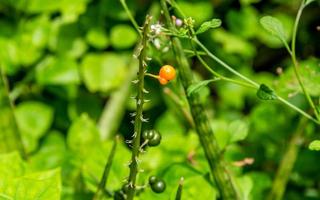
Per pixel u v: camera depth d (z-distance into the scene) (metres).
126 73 0.67
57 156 0.62
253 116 0.65
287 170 0.54
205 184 0.49
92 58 0.67
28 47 0.67
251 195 0.57
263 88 0.43
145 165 0.55
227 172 0.48
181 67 0.47
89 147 0.59
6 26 0.67
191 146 0.57
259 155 0.63
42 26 0.67
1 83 0.53
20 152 0.56
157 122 0.66
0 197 0.45
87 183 0.51
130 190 0.43
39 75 0.66
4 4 0.67
